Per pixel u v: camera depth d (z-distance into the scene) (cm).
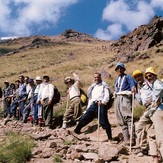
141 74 708
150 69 616
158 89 588
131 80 787
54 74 4694
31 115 1235
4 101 1553
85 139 853
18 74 6056
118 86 804
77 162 623
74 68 5309
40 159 650
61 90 2397
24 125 1172
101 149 681
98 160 611
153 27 4884
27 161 638
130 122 775
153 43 4341
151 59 3344
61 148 703
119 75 812
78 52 12400
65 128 1049
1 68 8619
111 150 660
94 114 890
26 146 670
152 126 643
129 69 3216
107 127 839
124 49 5231
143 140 683
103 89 872
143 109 968
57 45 17062
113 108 1302
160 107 587
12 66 9031
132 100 762
